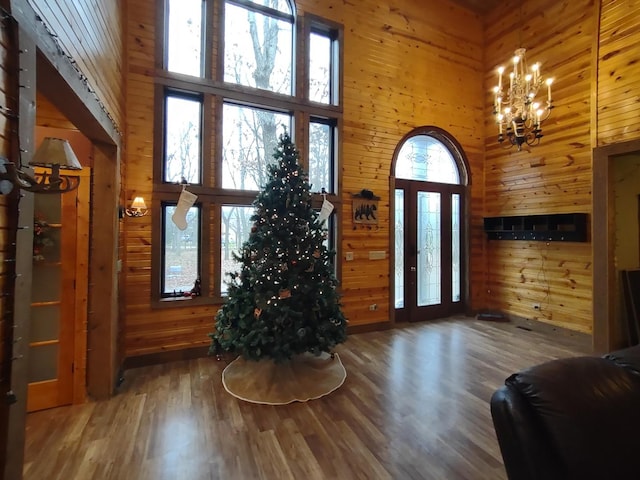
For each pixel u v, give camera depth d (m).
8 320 1.19
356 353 3.78
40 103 2.67
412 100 5.05
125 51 3.27
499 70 3.52
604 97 3.78
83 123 2.26
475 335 4.48
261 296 2.91
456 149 5.46
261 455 2.03
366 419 2.43
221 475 1.86
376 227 4.78
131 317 3.38
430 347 3.99
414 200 5.25
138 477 1.84
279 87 4.20
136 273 3.40
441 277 5.47
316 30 4.47
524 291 4.97
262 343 2.85
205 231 3.69
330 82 4.56
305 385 2.89
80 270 2.67
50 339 2.59
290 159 3.19
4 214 1.17
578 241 4.18
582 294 4.21
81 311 2.67
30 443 2.13
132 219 3.39
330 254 3.25
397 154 4.94
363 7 4.66
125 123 3.32
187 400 2.70
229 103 3.91
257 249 3.03
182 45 3.69
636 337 3.62
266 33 4.13
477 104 5.63
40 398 2.54
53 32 1.49
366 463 1.96
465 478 1.84
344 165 4.53
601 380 1.16
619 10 3.67
